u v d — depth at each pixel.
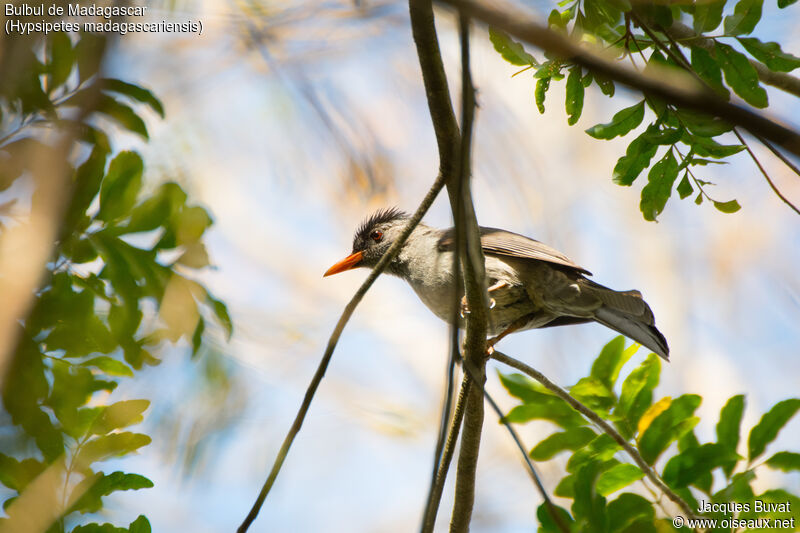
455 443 7.74
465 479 8.34
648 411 8.16
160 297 6.63
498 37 7.80
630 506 7.36
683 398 8.16
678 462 7.81
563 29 7.78
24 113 6.26
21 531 6.35
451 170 6.90
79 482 6.82
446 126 6.71
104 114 6.70
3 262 5.04
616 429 8.29
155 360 7.00
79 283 6.57
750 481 7.47
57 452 6.70
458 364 6.06
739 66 7.67
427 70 6.55
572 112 8.12
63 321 6.50
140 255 6.56
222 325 6.89
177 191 6.68
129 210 6.55
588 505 7.27
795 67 7.59
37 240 5.16
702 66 7.72
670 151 8.26
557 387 8.27
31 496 6.48
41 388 6.51
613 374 8.48
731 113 4.27
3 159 6.02
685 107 4.43
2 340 4.69
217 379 8.09
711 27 7.61
